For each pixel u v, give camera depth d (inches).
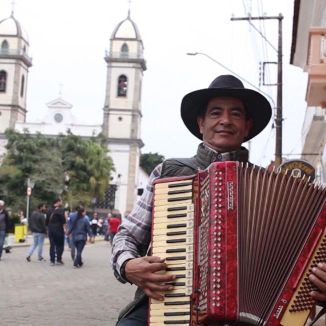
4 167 2389.3
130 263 134.3
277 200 126.8
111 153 3405.5
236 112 148.3
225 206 124.9
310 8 792.3
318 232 126.9
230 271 121.6
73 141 2468.0
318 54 653.3
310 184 129.0
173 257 129.9
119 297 511.2
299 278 124.3
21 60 3521.2
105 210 3193.9
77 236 792.9
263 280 123.3
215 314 120.3
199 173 131.4
